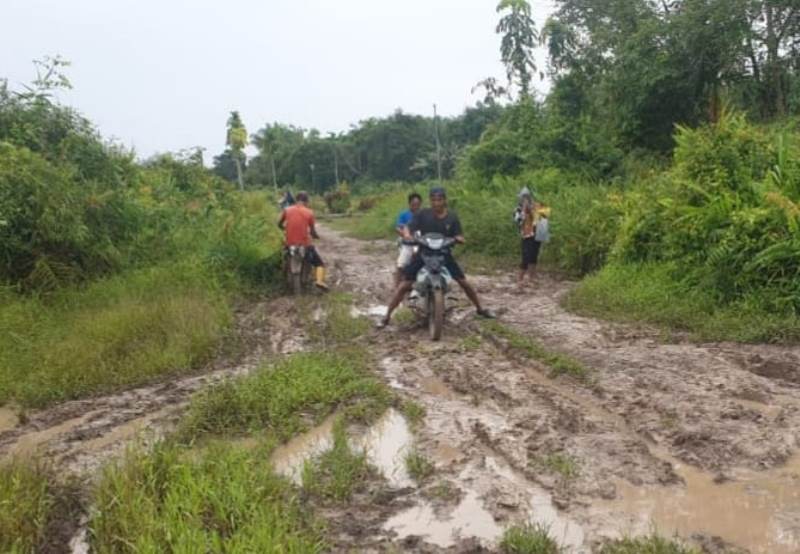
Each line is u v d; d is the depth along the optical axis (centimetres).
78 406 590
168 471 412
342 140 8206
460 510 392
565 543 351
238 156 5156
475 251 1564
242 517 366
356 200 5319
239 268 1147
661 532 359
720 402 533
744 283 795
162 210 1263
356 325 862
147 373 671
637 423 502
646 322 809
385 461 464
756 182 888
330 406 567
